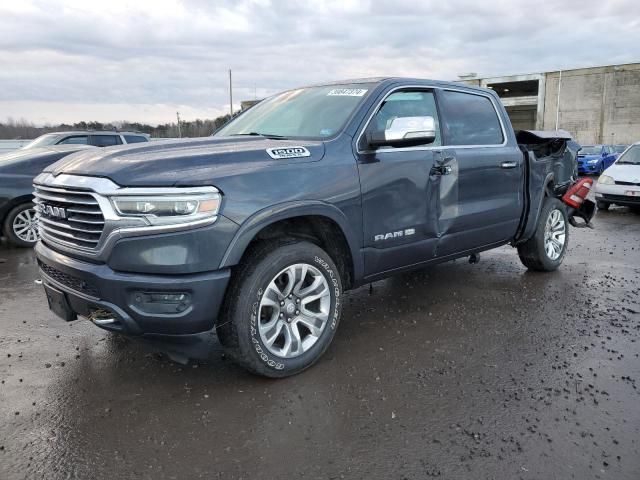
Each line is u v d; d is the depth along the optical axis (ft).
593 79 151.43
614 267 20.75
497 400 10.24
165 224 9.41
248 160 10.61
